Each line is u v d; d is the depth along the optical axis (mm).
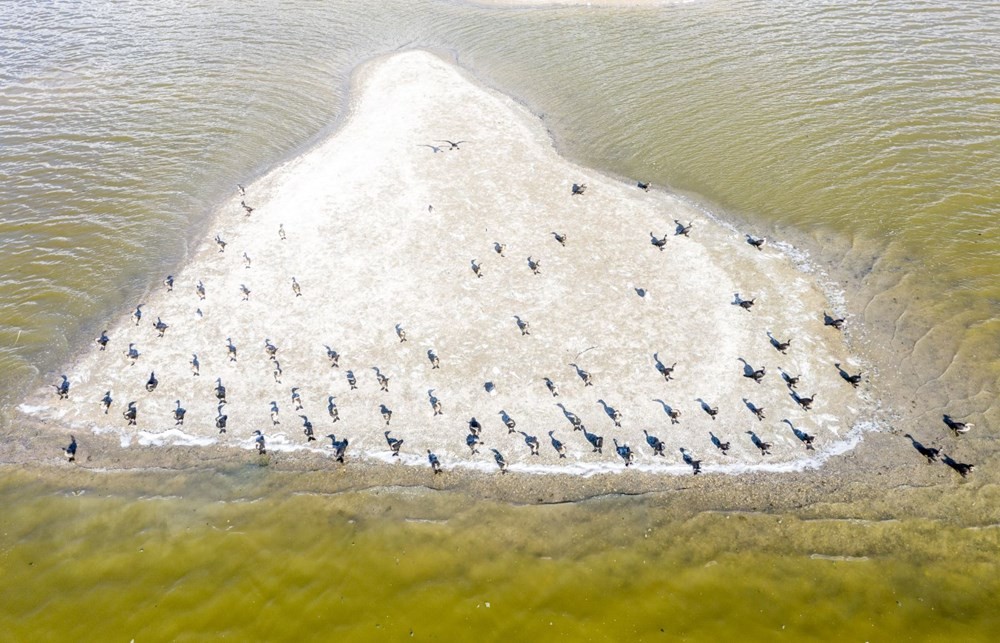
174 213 61469
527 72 84875
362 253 55406
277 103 79750
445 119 76000
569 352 45969
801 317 47625
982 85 69000
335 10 106250
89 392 45156
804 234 54875
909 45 78250
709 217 57844
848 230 54438
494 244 55562
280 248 56594
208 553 36219
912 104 67375
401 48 95000
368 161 68312
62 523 37906
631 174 64438
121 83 83500
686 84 76688
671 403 42469
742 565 34688
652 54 84688
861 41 80562
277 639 32406
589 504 37938
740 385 43250
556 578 34656
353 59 91938
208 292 52438
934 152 60500
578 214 59000
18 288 52906
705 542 35812
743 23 89938
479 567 35250
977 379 42000
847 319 47250
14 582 35062
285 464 40656
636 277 51656
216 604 33844
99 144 71000
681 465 39438
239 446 41688
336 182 65062
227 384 45094
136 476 40312
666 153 66312
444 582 34656
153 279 54188
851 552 34844
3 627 33125
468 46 93938
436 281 52125
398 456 40625
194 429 42656
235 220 60500
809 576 34000
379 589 34438
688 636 31969
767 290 49938
